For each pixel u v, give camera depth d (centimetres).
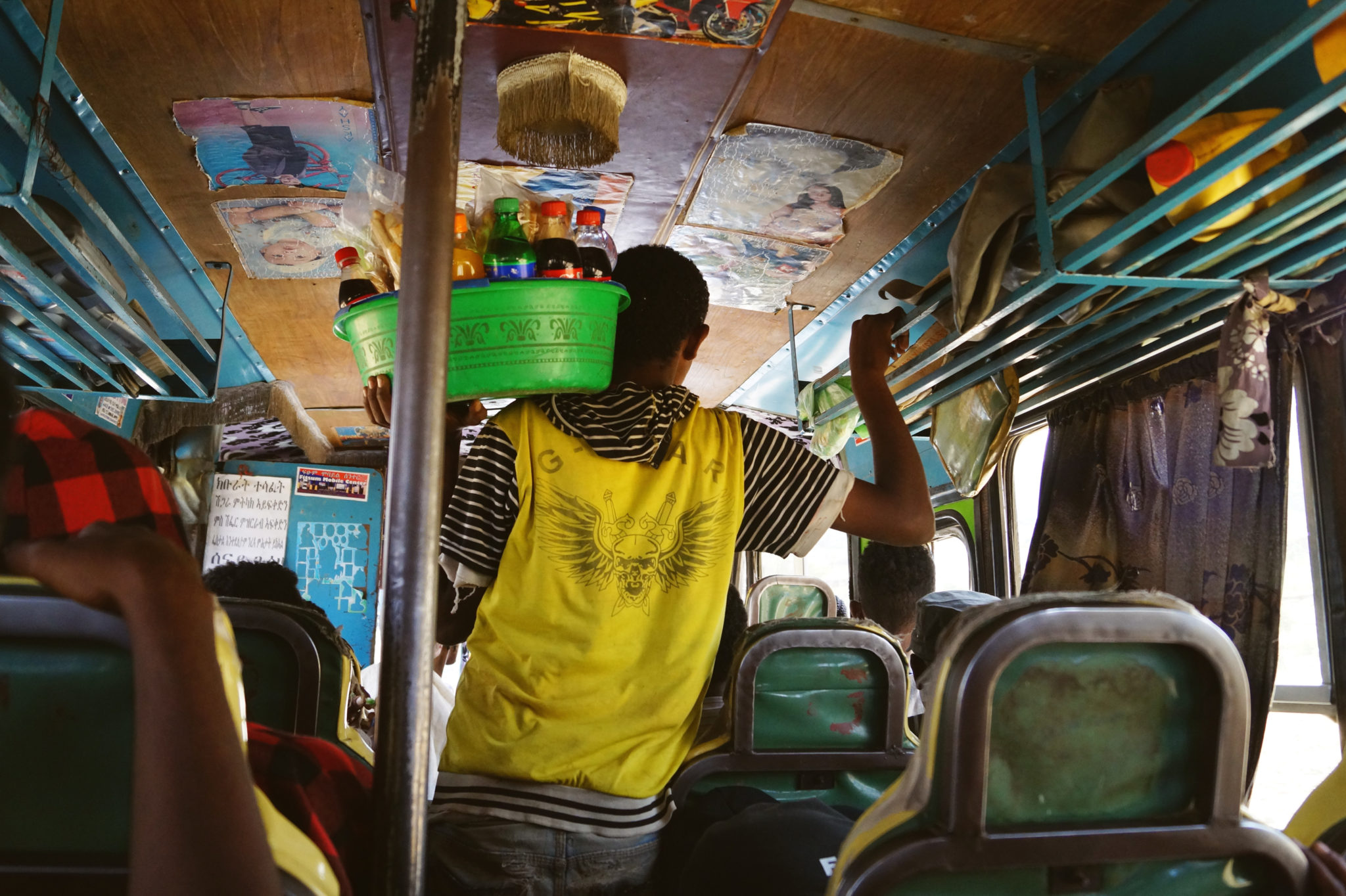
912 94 294
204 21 257
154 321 446
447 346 99
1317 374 273
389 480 97
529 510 139
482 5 246
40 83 231
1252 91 241
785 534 150
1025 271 255
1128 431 346
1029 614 100
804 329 503
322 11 255
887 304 452
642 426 143
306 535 803
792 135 314
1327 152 167
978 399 338
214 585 252
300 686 179
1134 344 283
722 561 143
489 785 132
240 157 324
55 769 79
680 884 135
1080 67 278
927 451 523
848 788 202
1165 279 227
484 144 321
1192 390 319
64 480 105
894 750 202
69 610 76
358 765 112
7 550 76
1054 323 285
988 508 456
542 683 133
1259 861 108
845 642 199
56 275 266
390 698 93
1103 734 105
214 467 704
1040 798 104
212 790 64
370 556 810
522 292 142
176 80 282
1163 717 107
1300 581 291
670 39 262
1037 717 103
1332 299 262
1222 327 240
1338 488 267
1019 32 263
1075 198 221
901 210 366
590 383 145
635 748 135
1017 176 257
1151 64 268
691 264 162
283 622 178
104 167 326
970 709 99
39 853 79
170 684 66
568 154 294
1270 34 228
